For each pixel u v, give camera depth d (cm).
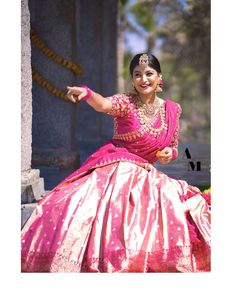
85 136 1614
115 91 1769
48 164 1016
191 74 2747
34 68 1016
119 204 595
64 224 583
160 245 583
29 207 710
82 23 1619
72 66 1016
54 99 1020
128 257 570
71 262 573
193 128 2684
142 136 656
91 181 618
